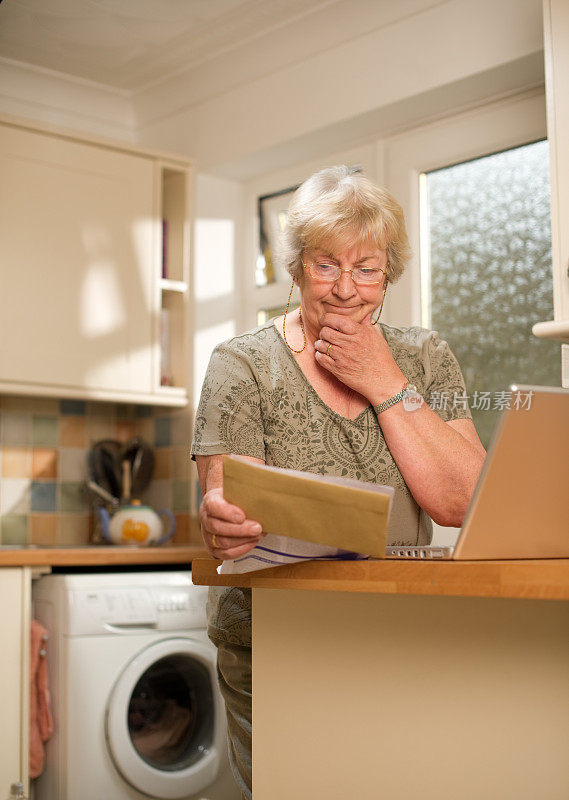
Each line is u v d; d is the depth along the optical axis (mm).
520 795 1023
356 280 1376
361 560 1059
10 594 2602
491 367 2609
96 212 3180
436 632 1088
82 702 2584
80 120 3455
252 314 3379
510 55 2455
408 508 1416
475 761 1053
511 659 1038
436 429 1363
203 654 2797
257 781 1229
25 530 3309
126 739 2617
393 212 1396
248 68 3150
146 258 3279
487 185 2676
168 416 3451
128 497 3344
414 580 975
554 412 976
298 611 1205
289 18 2918
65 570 2918
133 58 3189
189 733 2801
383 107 2756
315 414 1417
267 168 3303
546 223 2529
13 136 3029
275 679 1222
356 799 1133
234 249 3430
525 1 2434
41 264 3049
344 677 1154
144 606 2725
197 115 3365
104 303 3172
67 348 3080
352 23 2830
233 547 1057
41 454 3383
